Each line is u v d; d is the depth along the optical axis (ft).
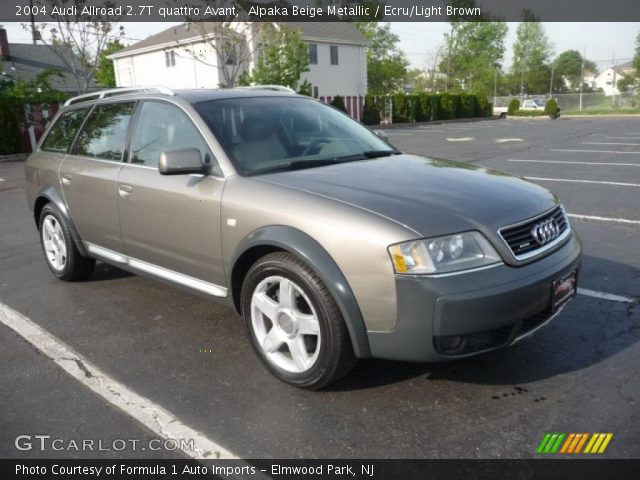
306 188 10.46
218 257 11.57
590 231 20.97
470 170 12.20
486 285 8.97
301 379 10.28
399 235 9.01
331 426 9.36
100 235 15.05
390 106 106.63
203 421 9.65
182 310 14.70
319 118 14.14
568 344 11.93
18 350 12.65
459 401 9.95
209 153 11.94
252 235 10.54
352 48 120.98
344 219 9.47
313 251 9.58
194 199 11.77
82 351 12.51
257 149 12.12
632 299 14.28
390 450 8.70
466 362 11.30
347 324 9.42
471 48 204.95
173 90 13.70
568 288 10.41
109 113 15.23
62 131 17.25
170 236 12.59
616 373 10.69
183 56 103.55
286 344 10.78
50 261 17.60
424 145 59.11
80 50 68.33
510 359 11.36
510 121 111.34
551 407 9.66
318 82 115.44
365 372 11.03
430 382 10.59
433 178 11.15
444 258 9.00
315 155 12.54
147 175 13.11
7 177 43.09
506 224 9.55
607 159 40.55
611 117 115.85
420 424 9.32
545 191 11.53
